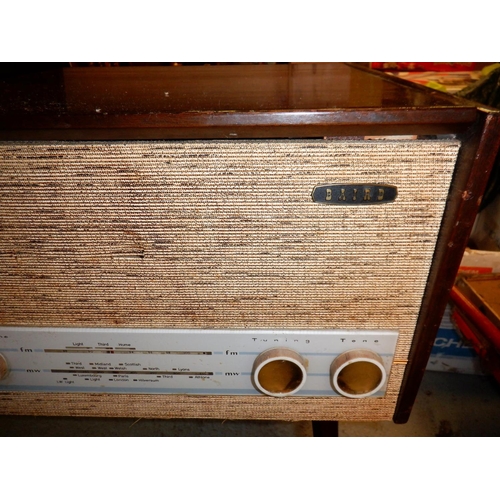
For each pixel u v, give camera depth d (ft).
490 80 3.11
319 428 1.84
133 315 1.39
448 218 1.17
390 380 1.50
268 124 1.06
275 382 1.42
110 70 2.39
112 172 1.14
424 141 1.08
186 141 1.10
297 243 1.24
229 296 1.34
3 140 1.11
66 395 1.56
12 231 1.24
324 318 1.38
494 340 2.53
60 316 1.40
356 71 2.21
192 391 1.54
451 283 1.26
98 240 1.25
